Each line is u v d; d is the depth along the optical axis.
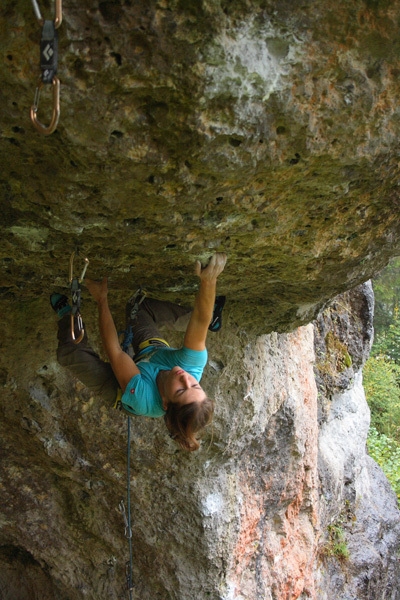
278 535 6.02
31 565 5.69
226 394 4.95
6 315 4.49
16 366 4.59
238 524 5.30
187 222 2.87
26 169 2.50
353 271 3.86
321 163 2.65
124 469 4.99
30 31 2.07
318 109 2.44
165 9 2.07
